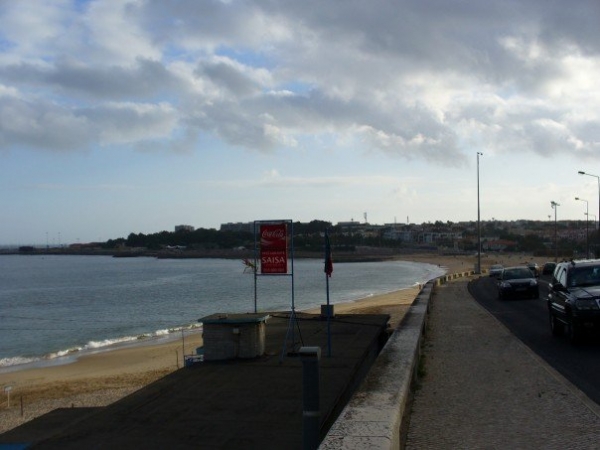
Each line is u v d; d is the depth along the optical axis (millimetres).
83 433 6684
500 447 5449
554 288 13820
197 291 86562
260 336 10914
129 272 148875
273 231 12430
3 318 59938
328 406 7188
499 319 17781
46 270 168625
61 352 37938
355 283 99062
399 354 7082
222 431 6664
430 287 26719
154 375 26312
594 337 13328
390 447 3473
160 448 6184
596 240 96938
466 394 7547
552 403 7043
